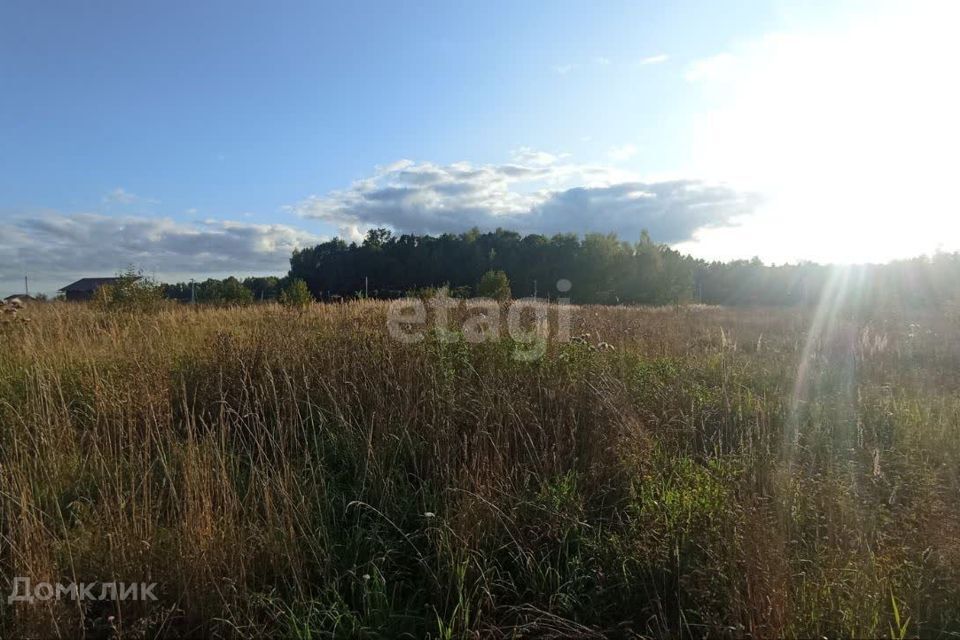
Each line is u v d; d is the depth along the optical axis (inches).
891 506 130.4
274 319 302.7
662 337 327.6
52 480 129.0
